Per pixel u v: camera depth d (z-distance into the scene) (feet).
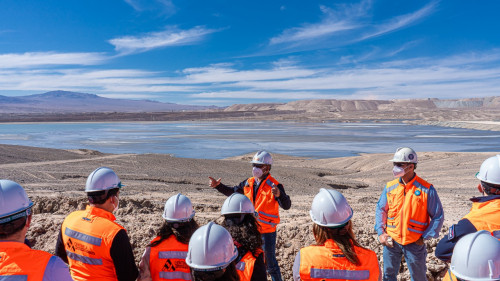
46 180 60.34
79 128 388.57
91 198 10.47
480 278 6.62
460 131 332.80
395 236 14.29
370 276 9.23
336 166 117.50
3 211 7.30
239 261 10.05
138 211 31.94
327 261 9.23
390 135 278.05
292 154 160.15
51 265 7.32
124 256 9.91
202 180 71.36
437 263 18.52
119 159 89.92
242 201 10.73
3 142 209.36
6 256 7.16
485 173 10.74
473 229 10.13
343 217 9.20
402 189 14.26
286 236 21.57
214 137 255.70
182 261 10.09
